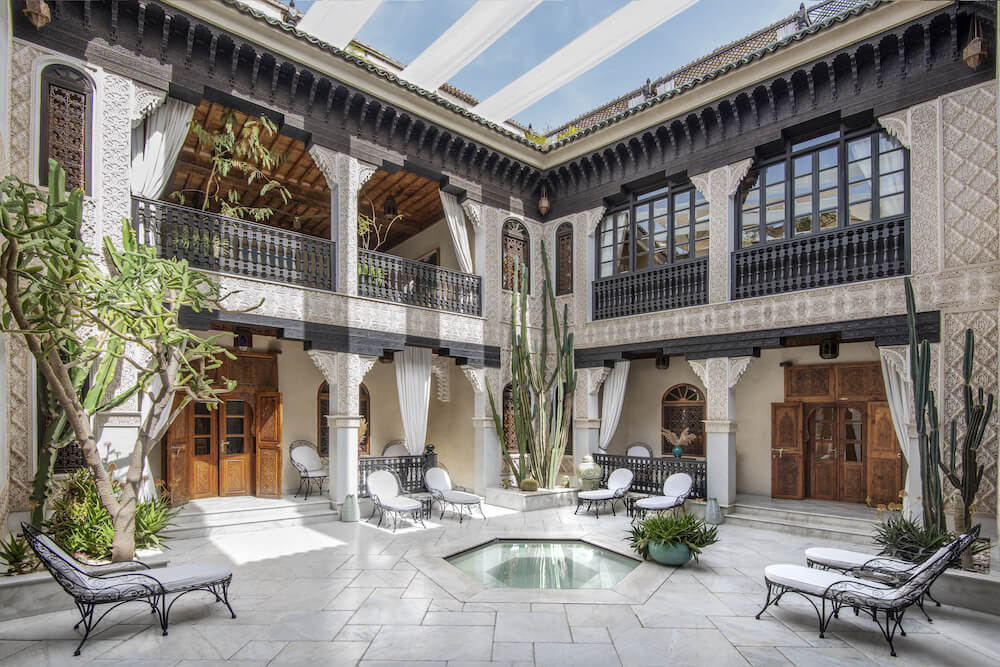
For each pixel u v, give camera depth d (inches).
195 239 287.1
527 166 434.3
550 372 444.5
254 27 291.7
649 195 411.2
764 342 334.0
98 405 226.5
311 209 464.8
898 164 300.0
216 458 367.6
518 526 315.9
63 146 248.8
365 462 364.8
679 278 379.2
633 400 461.1
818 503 354.3
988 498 258.7
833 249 313.1
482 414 405.1
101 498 195.3
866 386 351.6
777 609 188.9
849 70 307.7
